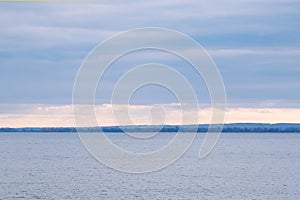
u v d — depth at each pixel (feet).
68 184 162.71
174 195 145.69
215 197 143.13
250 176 187.01
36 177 180.24
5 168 210.59
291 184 166.20
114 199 138.72
